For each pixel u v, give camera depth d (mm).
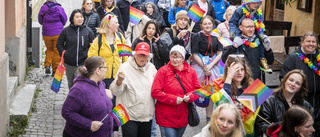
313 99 7031
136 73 6461
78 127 5441
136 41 8234
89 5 10781
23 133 7680
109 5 11289
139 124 6559
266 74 11688
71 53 8812
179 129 6535
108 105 5688
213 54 8234
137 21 8266
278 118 5520
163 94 6316
